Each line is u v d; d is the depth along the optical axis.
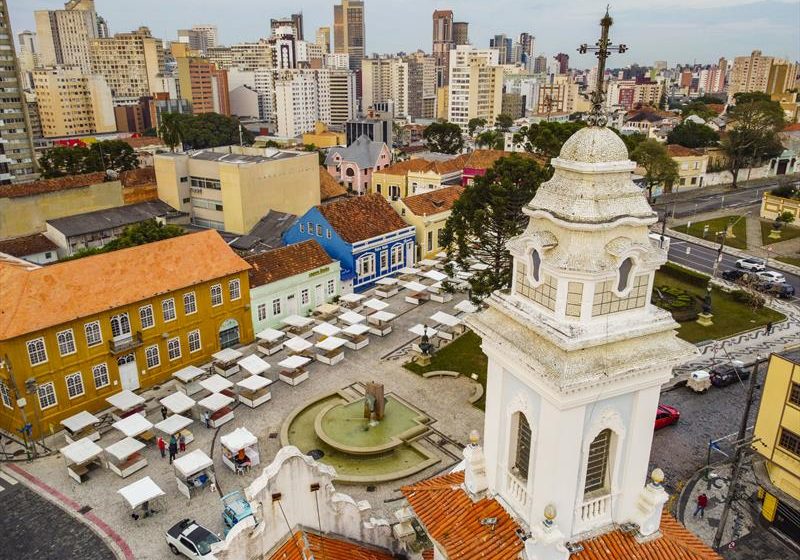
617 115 189.38
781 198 104.31
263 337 58.16
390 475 40.25
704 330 62.91
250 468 41.97
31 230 86.38
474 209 51.44
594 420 17.05
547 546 15.96
